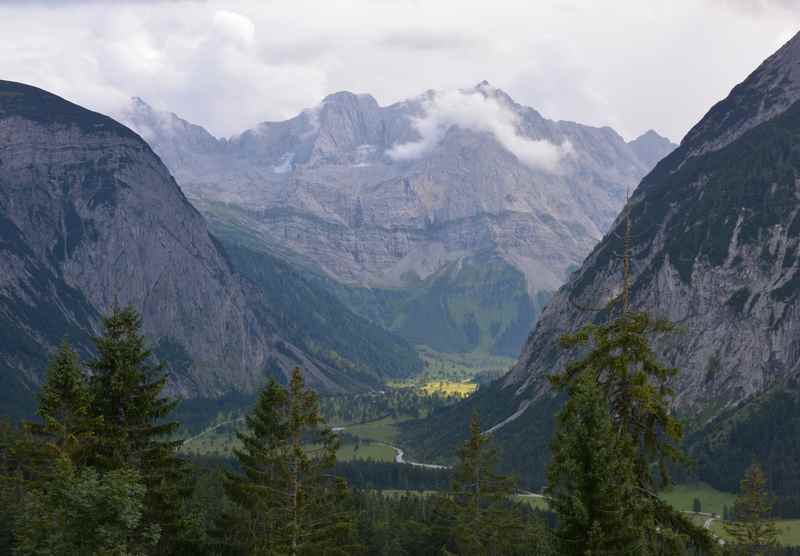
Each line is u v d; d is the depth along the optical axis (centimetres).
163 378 5219
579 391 3528
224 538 6188
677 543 3381
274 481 5772
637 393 3428
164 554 5278
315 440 5791
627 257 3688
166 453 5128
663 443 3503
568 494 3584
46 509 4156
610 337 3562
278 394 5897
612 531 3456
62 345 5012
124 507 4091
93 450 4903
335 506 5753
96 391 5028
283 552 5269
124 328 5153
